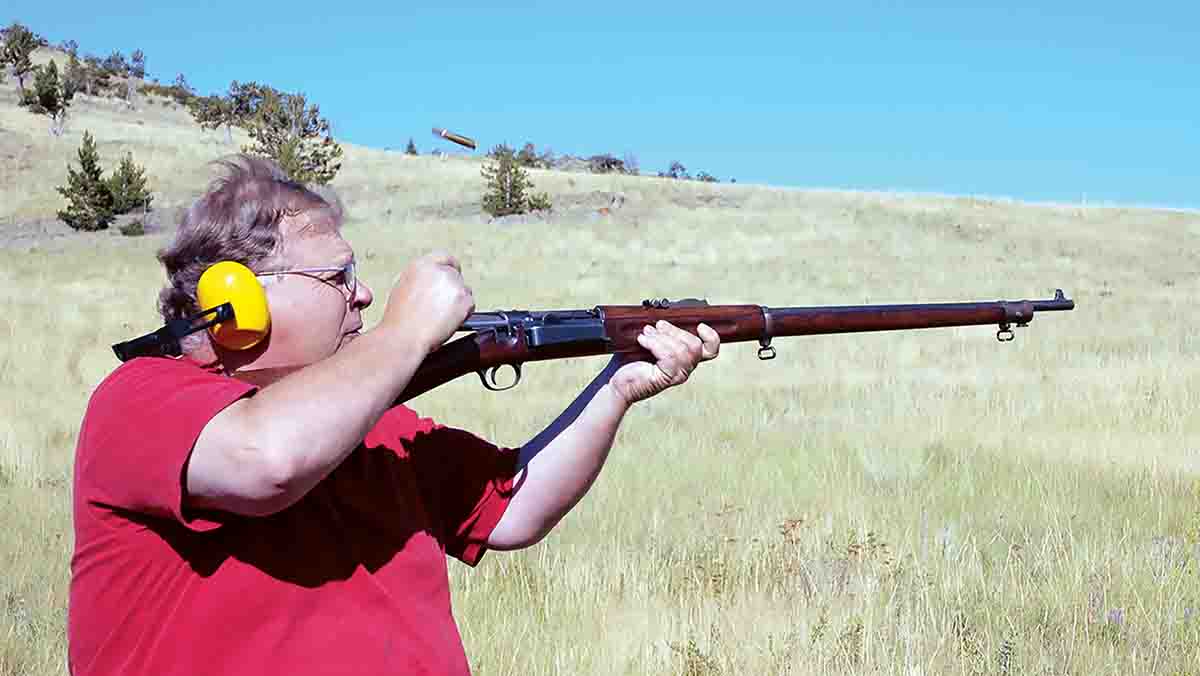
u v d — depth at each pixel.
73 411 13.61
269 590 2.03
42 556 6.83
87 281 33.94
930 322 3.32
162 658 1.97
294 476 1.80
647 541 7.16
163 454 1.83
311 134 49.69
